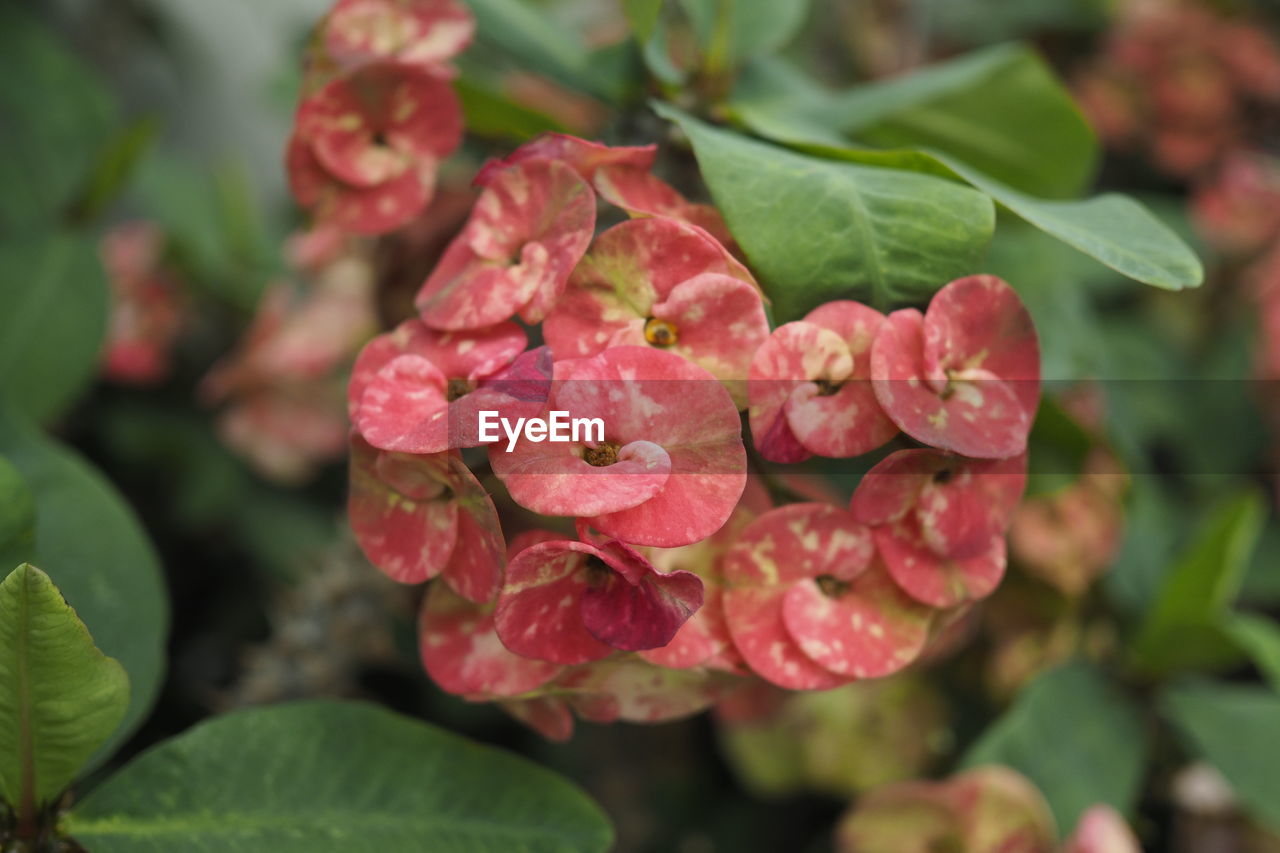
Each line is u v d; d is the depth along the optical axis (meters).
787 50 0.66
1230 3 0.70
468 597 0.37
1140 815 0.51
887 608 0.38
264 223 0.69
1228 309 0.67
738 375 0.37
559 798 0.40
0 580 0.39
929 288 0.38
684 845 0.53
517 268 0.38
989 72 0.45
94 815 0.39
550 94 0.51
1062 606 0.49
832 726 0.51
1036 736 0.46
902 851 0.45
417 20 0.41
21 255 0.49
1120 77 0.72
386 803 0.39
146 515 0.60
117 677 0.37
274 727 0.40
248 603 0.61
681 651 0.37
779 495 0.39
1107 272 0.62
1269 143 0.76
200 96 0.74
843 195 0.38
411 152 0.41
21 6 0.55
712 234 0.39
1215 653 0.48
